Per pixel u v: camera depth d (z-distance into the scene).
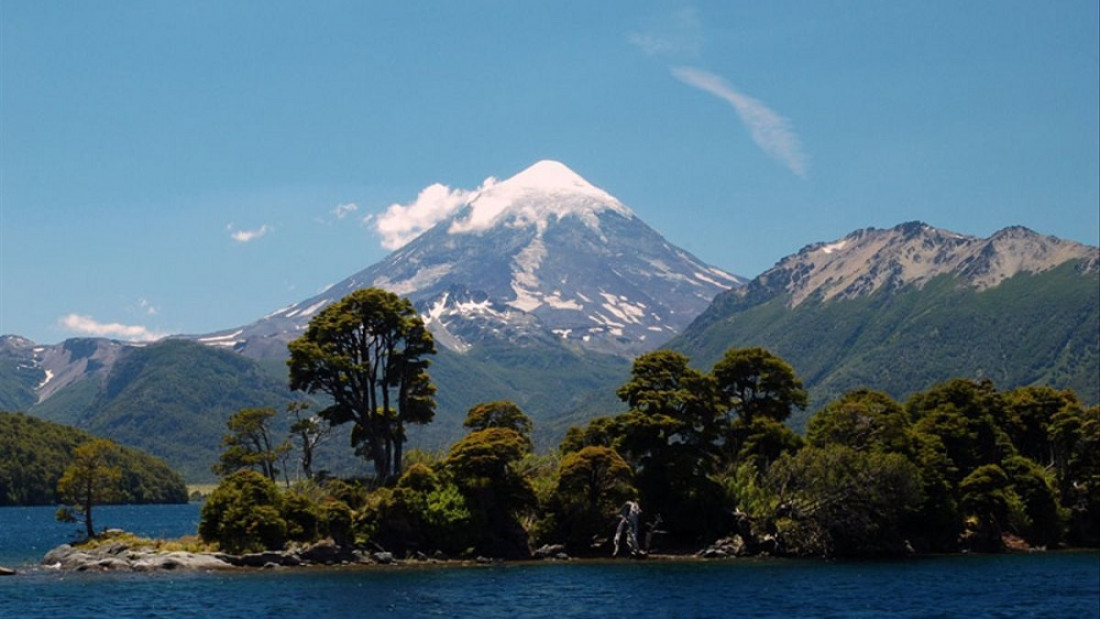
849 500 160.88
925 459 174.50
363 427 168.62
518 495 158.12
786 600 115.69
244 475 151.50
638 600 114.69
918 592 122.88
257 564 141.62
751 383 184.62
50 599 110.88
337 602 110.75
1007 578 136.75
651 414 166.50
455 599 113.81
